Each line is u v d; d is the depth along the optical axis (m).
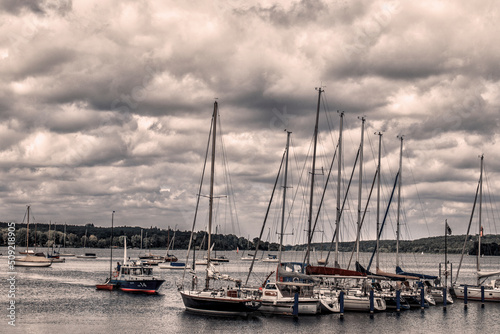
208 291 66.00
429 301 78.38
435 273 153.88
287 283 65.50
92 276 125.19
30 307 70.94
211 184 69.50
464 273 166.50
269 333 55.53
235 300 62.59
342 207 81.50
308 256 71.50
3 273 129.88
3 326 57.69
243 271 162.25
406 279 77.00
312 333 56.16
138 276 89.25
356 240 78.94
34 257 160.00
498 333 59.47
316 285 70.00
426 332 59.09
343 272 67.38
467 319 67.81
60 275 127.12
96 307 71.31
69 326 57.81
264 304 65.31
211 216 69.00
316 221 77.88
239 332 55.69
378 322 63.44
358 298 69.44
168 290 94.69
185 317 63.06
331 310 67.69
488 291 83.88
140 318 62.66
